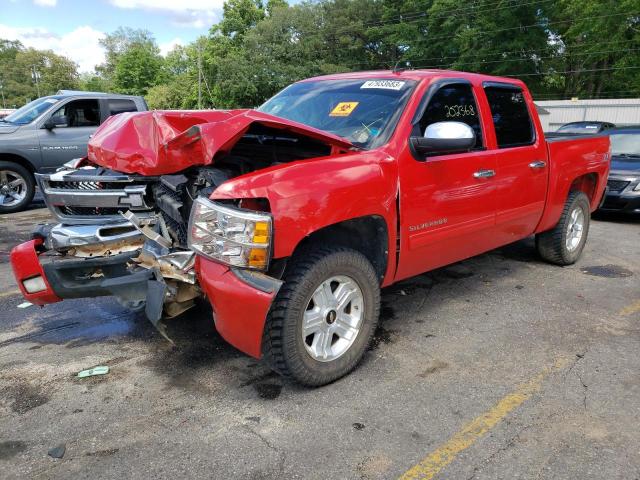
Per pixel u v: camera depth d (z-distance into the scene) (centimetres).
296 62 5291
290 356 289
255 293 267
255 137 372
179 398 299
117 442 259
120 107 967
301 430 270
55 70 10631
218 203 277
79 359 344
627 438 267
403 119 349
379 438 265
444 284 500
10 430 268
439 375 329
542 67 4009
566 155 511
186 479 234
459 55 4231
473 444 261
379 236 333
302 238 279
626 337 388
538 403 298
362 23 5100
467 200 390
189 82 6675
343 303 314
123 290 310
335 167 300
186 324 398
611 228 788
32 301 329
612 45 3628
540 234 553
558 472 241
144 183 332
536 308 443
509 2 3662
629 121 3256
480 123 414
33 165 873
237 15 6009
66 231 323
